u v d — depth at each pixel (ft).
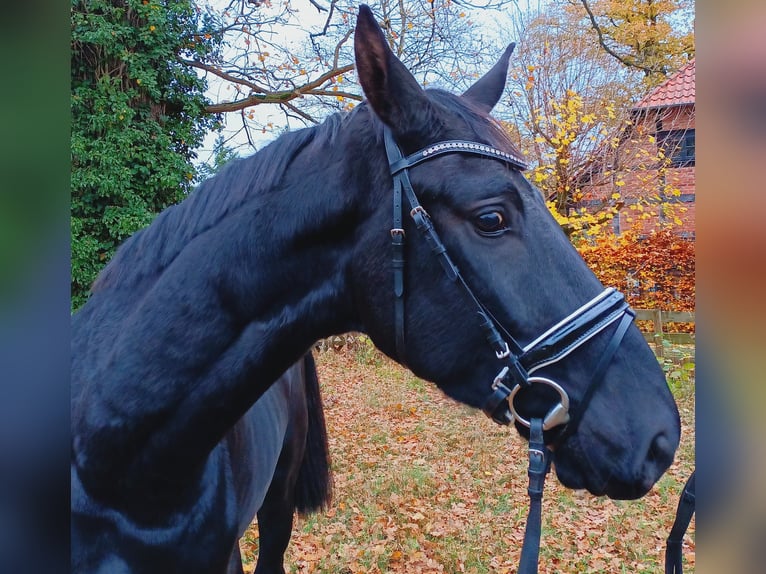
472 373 4.45
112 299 4.89
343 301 4.70
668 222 38.99
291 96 31.04
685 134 43.16
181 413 4.45
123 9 32.83
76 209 31.53
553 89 43.60
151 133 33.58
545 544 12.81
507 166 4.44
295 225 4.55
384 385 28.12
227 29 33.60
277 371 4.77
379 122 4.59
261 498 7.20
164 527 4.74
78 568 4.49
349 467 17.26
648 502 14.84
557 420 4.27
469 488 15.90
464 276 4.30
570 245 4.57
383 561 11.96
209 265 4.50
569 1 33.68
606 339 4.30
